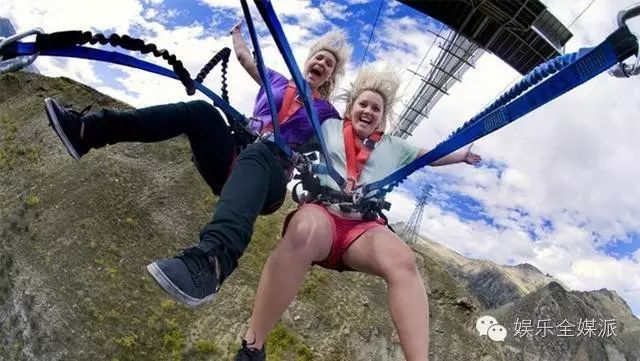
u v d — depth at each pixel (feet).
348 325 154.10
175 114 14.12
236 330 141.49
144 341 134.00
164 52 12.98
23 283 137.90
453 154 15.26
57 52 12.42
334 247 13.89
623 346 313.73
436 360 153.89
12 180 170.71
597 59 8.81
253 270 157.58
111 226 157.69
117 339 131.44
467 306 170.60
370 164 14.79
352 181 14.34
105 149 181.37
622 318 428.15
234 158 14.62
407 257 13.44
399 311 13.00
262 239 167.73
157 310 141.18
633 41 8.50
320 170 14.33
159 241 160.66
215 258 10.93
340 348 148.87
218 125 14.46
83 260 145.79
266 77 12.19
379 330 155.02
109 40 12.44
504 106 10.36
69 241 149.69
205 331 140.15
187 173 182.91
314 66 16.08
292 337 144.46
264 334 13.79
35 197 161.79
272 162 12.97
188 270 10.54
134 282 145.59
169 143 193.06
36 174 172.35
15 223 152.97
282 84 16.22
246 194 11.98
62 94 207.10
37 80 213.87
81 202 161.48
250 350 13.70
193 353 135.03
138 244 156.76
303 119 15.47
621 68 9.20
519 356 262.26
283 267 13.51
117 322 134.82
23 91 210.79
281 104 15.70
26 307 133.28
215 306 146.51
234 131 14.48
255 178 12.35
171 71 13.88
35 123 193.26
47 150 181.88
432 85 82.33
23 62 11.93
